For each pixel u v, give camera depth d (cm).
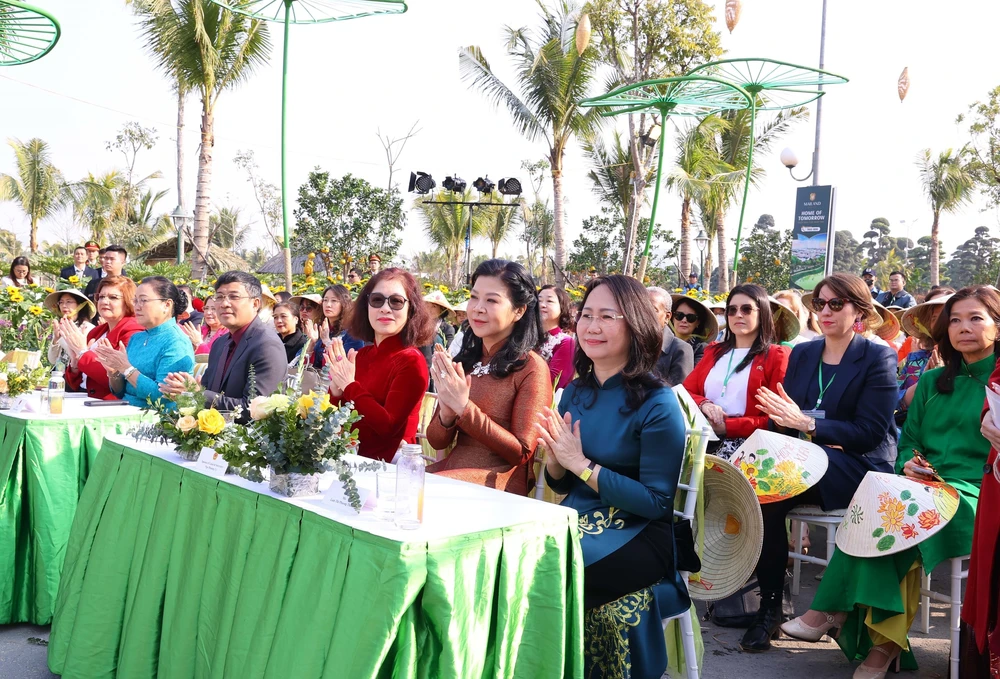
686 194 1911
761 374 453
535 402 343
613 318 292
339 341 368
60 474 379
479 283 356
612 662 282
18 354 480
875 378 403
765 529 383
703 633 399
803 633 351
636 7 1852
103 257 741
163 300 478
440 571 212
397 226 2411
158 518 291
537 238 3400
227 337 451
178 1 1498
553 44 1873
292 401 258
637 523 289
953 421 366
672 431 283
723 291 2711
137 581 291
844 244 6712
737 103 1056
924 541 323
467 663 220
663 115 1002
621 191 2203
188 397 299
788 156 1135
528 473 358
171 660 270
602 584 279
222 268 2958
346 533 219
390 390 365
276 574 235
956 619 333
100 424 392
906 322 498
